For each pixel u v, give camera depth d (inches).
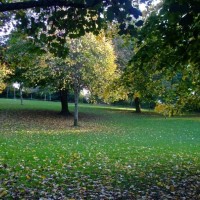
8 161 470.0
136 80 428.8
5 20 287.6
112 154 589.9
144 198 311.7
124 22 243.9
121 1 221.9
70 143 741.3
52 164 458.6
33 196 301.6
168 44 307.6
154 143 789.2
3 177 366.0
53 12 263.3
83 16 261.7
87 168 442.0
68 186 341.4
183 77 438.6
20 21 271.9
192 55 317.1
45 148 633.6
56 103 2133.4
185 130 1135.6
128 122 1371.8
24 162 465.7
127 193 327.3
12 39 303.1
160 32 294.4
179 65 368.5
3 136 850.1
